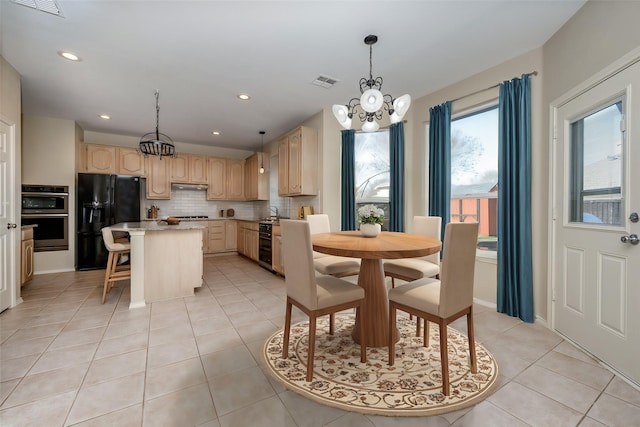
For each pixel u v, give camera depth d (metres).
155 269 3.20
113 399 1.53
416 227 3.02
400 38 2.46
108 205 4.78
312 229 3.22
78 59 2.78
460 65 2.92
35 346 2.11
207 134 5.52
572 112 2.22
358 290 1.91
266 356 1.99
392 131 3.88
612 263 1.84
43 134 4.39
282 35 2.41
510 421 1.39
